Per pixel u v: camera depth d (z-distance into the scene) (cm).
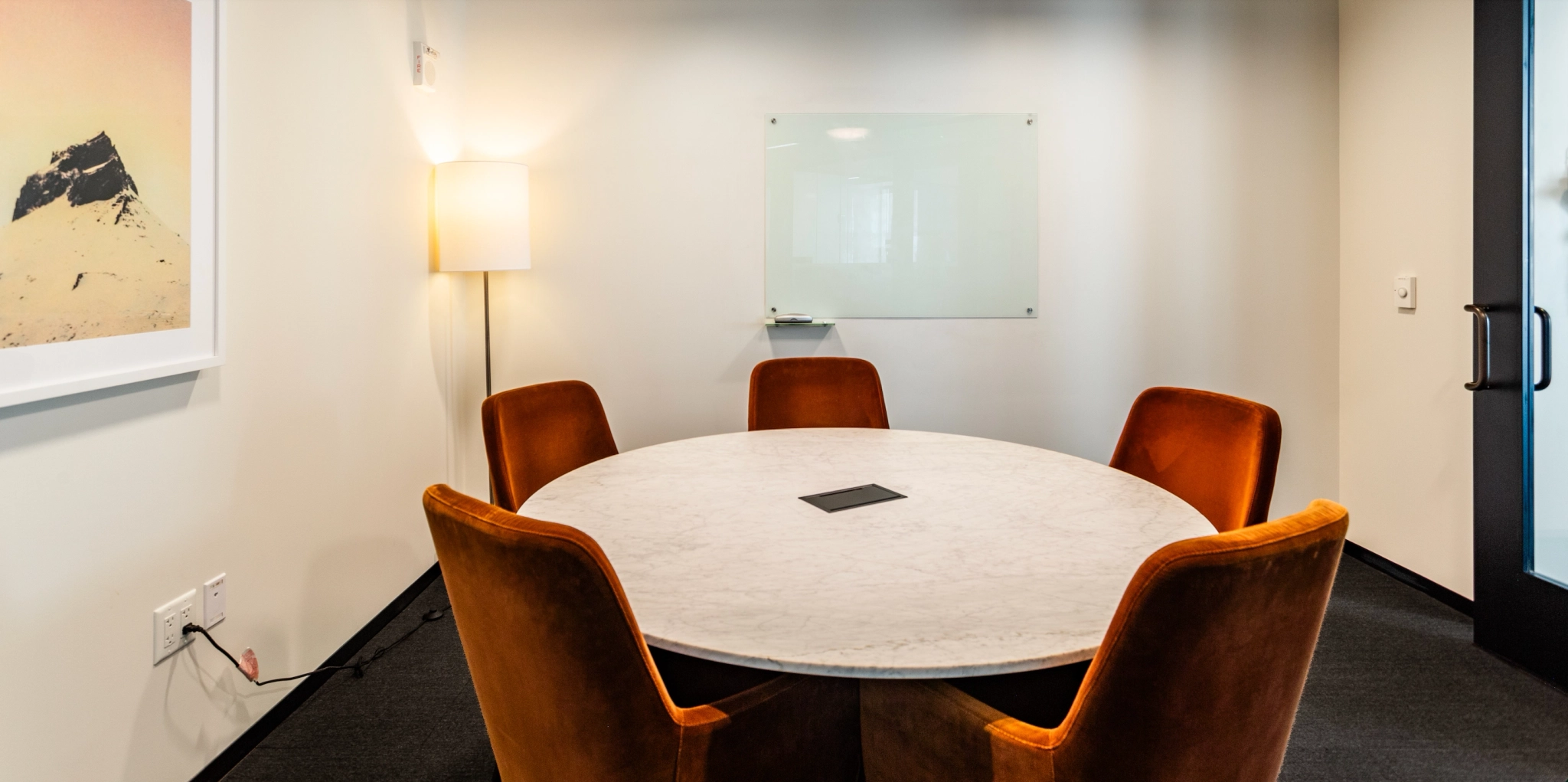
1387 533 323
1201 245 354
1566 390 225
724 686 141
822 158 353
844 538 153
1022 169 353
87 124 152
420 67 304
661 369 357
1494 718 213
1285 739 110
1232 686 97
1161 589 90
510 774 125
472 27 347
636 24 348
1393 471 319
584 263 353
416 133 306
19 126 138
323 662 240
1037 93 351
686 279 355
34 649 145
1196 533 155
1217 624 92
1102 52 350
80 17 150
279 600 218
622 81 349
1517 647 240
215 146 186
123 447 164
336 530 248
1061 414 359
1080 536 154
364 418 266
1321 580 99
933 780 124
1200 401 212
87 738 156
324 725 214
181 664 180
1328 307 354
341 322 252
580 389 256
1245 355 356
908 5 349
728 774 118
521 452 226
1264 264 354
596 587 99
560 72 349
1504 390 241
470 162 312
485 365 356
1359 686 231
